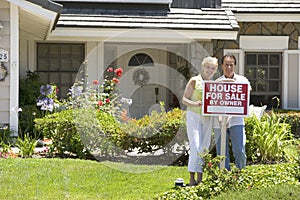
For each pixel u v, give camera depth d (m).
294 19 15.97
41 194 7.43
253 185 7.27
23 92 14.41
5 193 7.41
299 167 8.11
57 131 10.23
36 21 13.16
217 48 16.06
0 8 11.95
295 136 13.82
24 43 15.70
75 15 15.09
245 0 16.39
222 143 7.90
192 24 15.04
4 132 11.52
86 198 7.34
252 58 16.41
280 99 16.44
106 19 15.03
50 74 15.97
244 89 7.58
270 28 16.25
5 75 11.97
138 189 7.92
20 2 11.77
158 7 15.80
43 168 8.77
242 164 8.38
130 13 15.47
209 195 7.07
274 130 10.43
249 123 10.24
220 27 14.92
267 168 8.35
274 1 16.28
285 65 16.23
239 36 16.14
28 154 10.33
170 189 7.78
